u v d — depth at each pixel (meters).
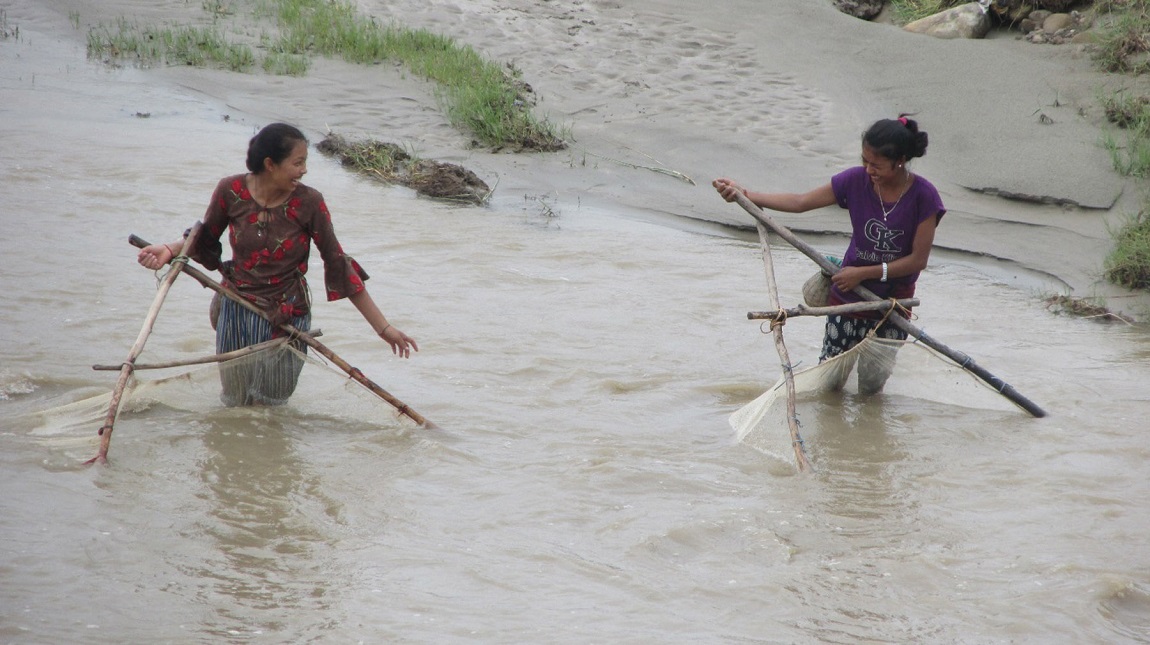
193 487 17.78
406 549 16.28
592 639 14.11
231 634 13.78
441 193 38.41
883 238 22.28
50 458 18.38
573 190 40.31
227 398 20.88
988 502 18.86
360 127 43.81
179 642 13.50
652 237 36.19
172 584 14.85
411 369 23.95
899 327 22.81
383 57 50.28
